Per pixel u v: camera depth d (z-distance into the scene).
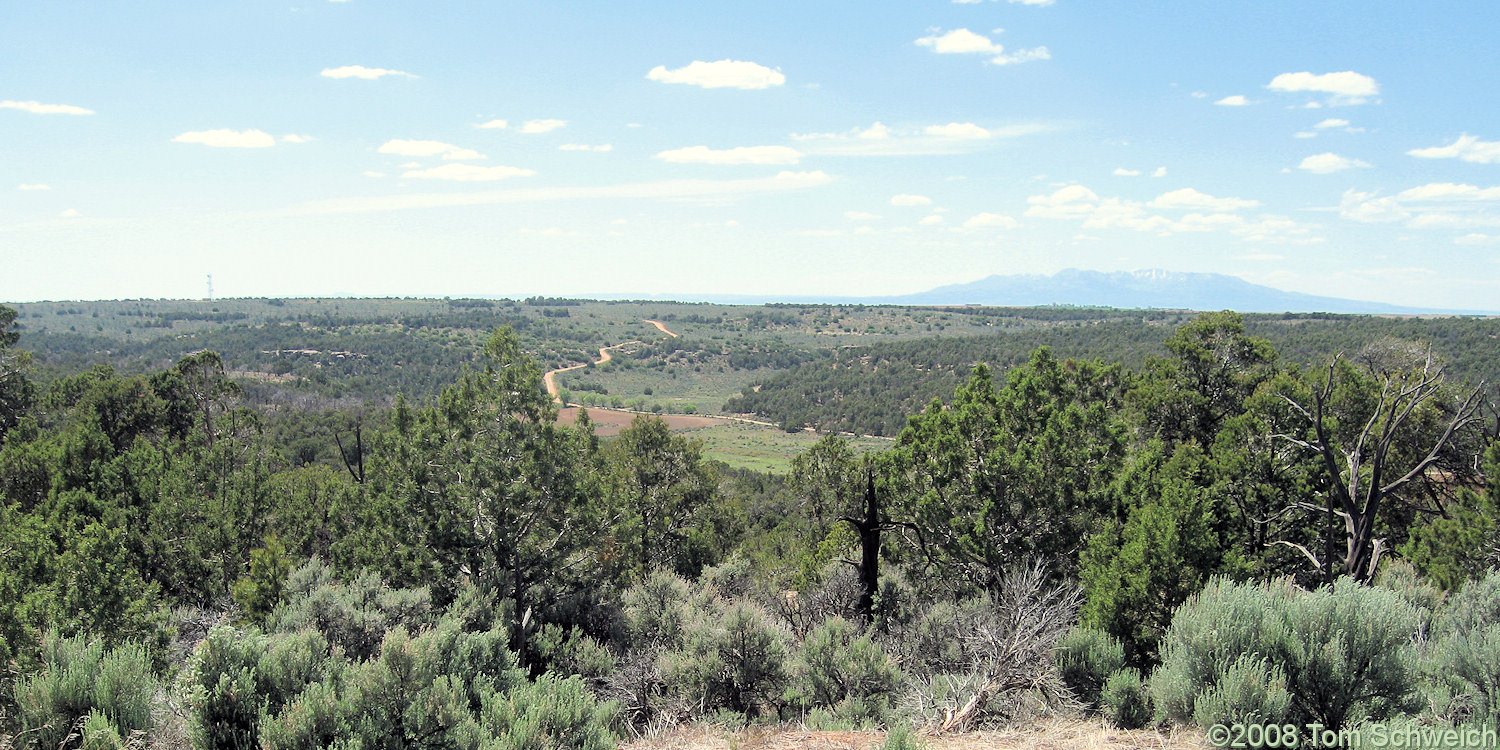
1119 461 21.47
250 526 25.38
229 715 7.18
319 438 71.62
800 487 31.70
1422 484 24.98
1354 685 6.60
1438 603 11.12
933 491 20.86
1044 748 7.18
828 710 10.90
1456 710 6.91
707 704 12.25
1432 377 16.55
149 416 44.84
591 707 8.35
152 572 22.39
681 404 171.62
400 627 8.29
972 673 9.88
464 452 20.92
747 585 22.62
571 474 21.52
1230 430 23.25
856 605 17.69
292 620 15.09
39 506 23.38
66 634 12.47
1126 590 11.20
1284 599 7.63
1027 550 19.55
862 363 163.25
